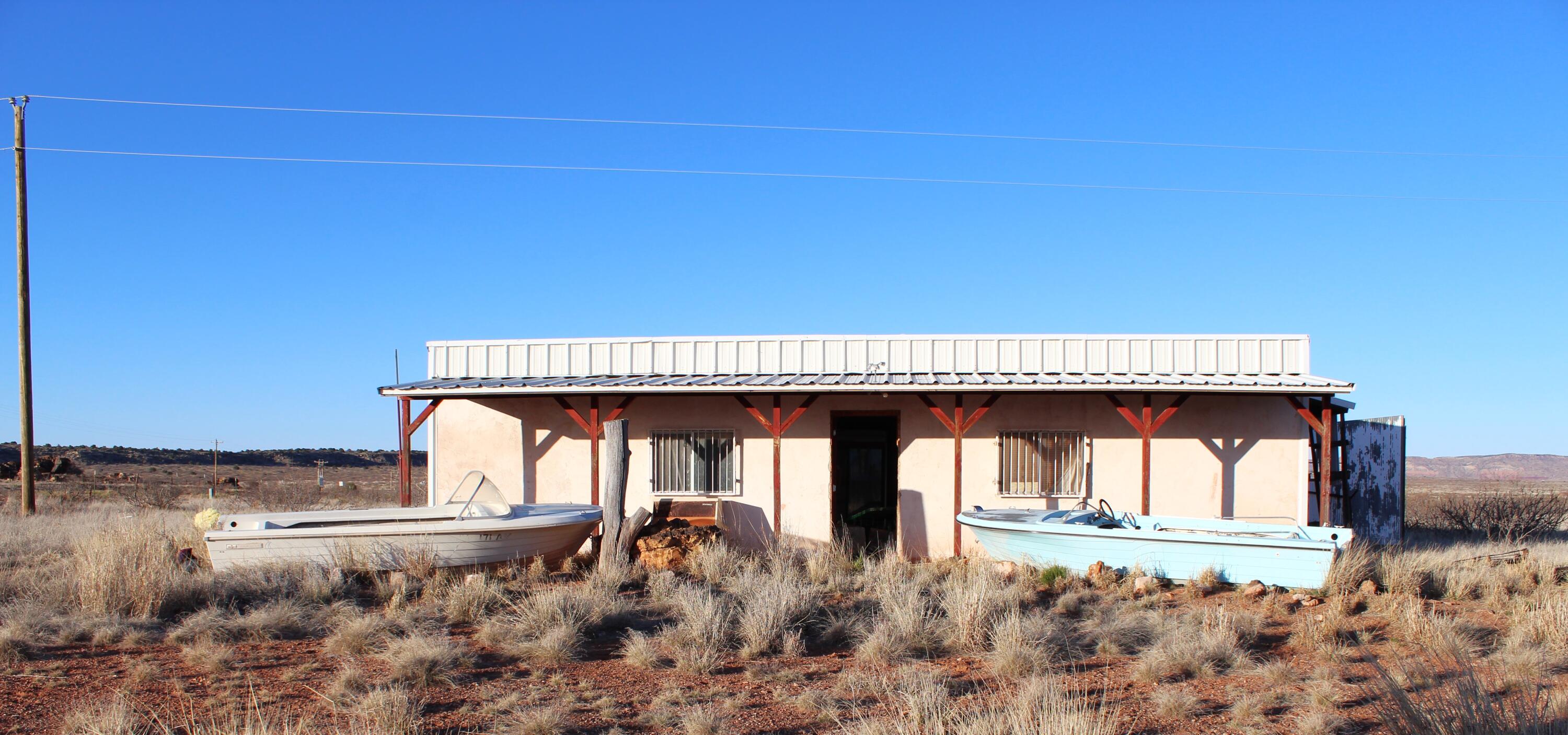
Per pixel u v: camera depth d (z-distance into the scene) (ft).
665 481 47.60
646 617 31.22
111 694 21.88
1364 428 51.55
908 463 46.19
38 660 24.80
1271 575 35.24
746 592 33.35
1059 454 45.50
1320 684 22.27
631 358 49.29
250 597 32.99
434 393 43.86
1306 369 45.55
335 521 41.68
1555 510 58.13
